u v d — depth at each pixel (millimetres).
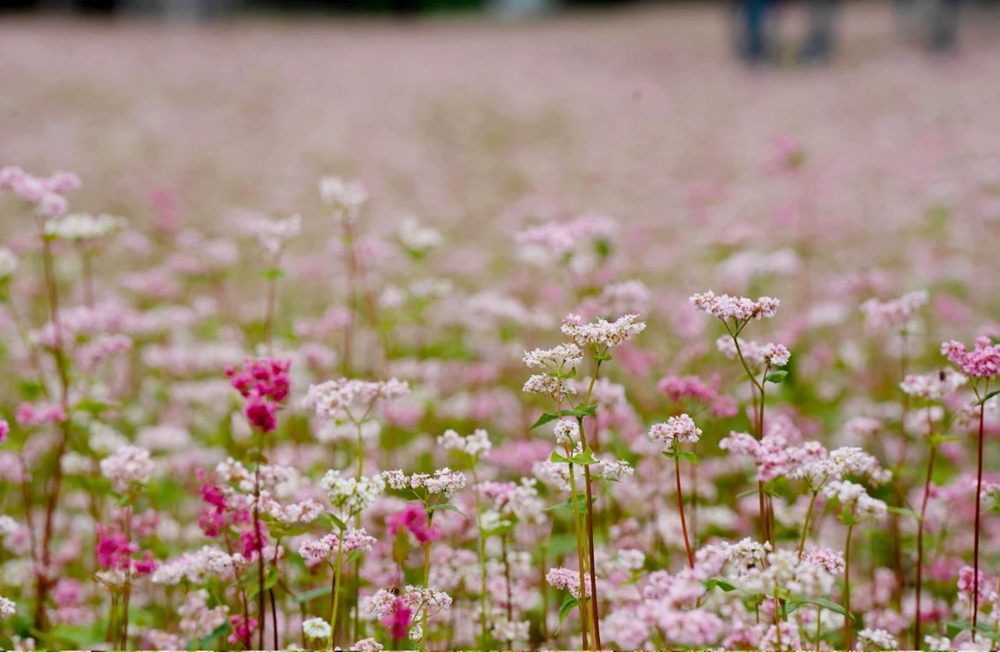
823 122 20984
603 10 57031
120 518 5004
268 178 17875
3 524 4586
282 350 6891
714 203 13578
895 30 34375
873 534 4750
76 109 24547
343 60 35156
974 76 24297
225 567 3760
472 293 10648
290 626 4504
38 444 6699
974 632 3650
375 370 7359
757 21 29609
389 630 3658
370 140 22094
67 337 6191
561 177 17844
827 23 28984
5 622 4730
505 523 4129
